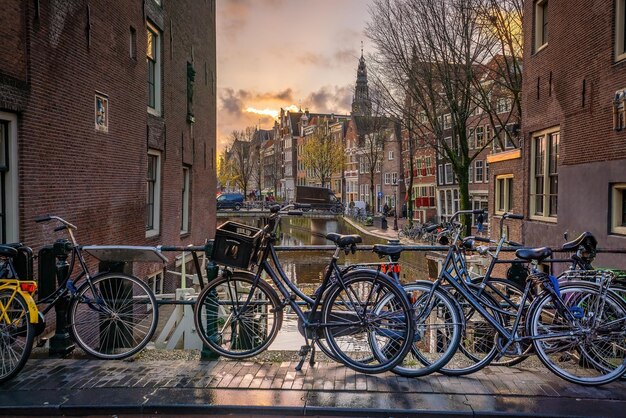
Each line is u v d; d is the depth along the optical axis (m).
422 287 3.68
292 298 3.86
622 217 8.95
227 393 3.31
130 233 10.55
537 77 12.41
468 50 19.36
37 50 7.06
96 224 8.91
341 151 54.59
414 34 19.91
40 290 4.10
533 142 12.91
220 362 3.89
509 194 15.28
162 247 4.07
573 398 3.23
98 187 9.02
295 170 77.38
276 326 3.85
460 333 3.57
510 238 14.55
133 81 10.74
